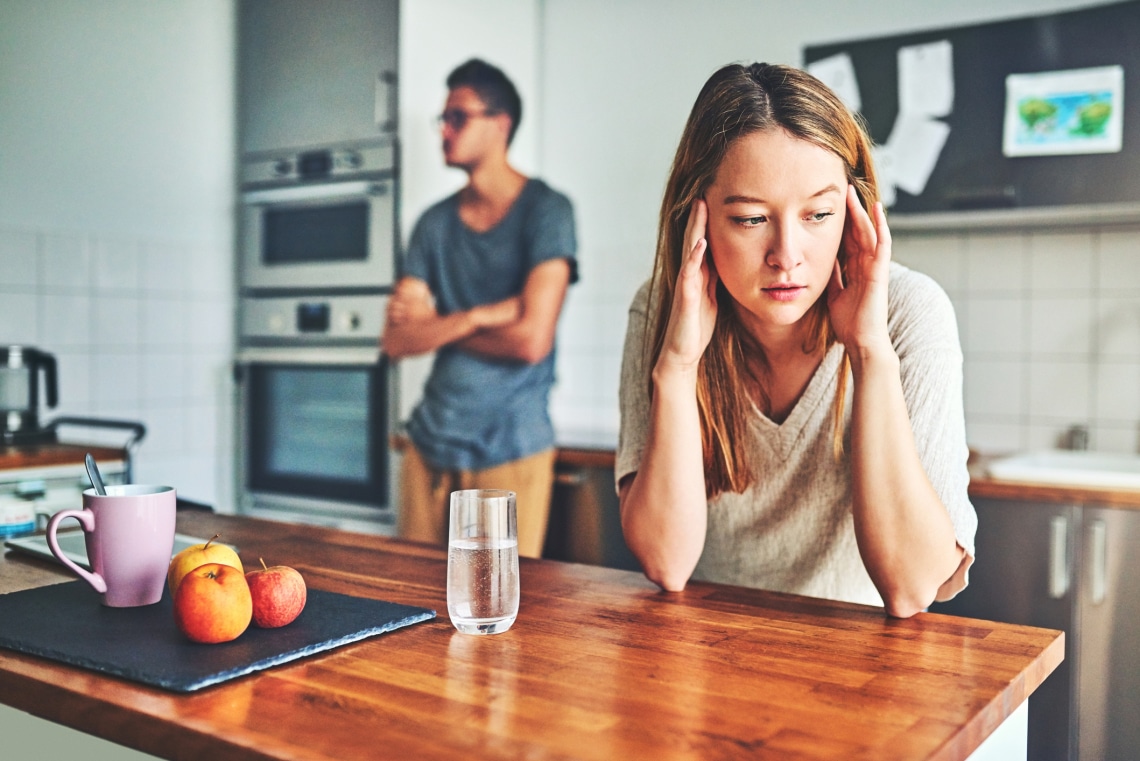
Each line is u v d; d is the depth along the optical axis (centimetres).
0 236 272
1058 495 214
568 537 281
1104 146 238
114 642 82
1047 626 217
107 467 250
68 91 289
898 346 108
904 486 95
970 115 253
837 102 98
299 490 320
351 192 300
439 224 290
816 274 97
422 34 294
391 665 78
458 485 283
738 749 62
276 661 78
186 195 322
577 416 347
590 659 80
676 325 103
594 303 343
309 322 315
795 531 119
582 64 344
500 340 278
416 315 288
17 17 276
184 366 321
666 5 328
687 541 104
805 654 82
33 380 261
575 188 347
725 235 99
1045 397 273
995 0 274
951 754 64
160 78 313
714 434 117
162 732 66
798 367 114
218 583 81
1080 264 267
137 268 308
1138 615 207
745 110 96
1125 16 235
